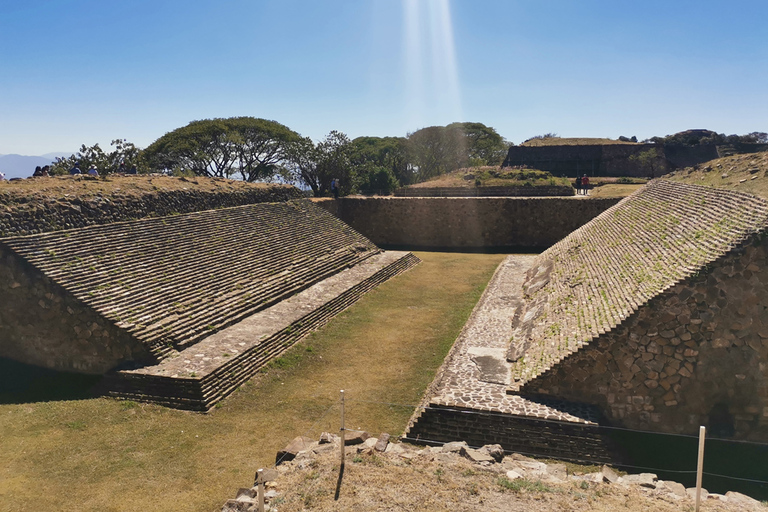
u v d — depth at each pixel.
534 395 12.87
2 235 15.52
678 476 11.05
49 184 19.80
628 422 12.37
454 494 8.35
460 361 15.16
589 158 59.62
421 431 12.50
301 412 13.65
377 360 17.16
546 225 36.72
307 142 49.91
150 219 21.31
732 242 11.86
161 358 15.04
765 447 11.76
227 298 19.52
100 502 9.85
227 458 11.41
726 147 64.81
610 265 17.23
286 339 18.00
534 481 8.87
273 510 8.02
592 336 12.59
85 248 17.34
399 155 68.25
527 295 21.34
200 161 50.91
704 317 11.91
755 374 11.82
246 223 26.31
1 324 15.73
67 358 15.34
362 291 25.03
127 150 34.69
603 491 8.59
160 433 12.34
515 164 61.06
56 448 11.61
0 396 14.16
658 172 57.72
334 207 38.88
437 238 38.59
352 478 8.76
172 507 9.76
